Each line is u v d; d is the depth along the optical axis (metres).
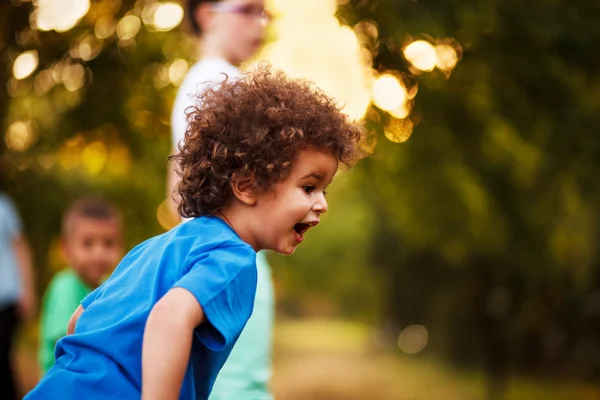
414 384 21.75
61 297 4.73
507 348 19.83
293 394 19.50
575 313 20.41
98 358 2.19
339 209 39.12
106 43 9.13
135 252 2.47
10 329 6.09
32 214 9.84
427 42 7.57
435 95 8.16
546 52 8.08
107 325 2.22
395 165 9.29
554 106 8.44
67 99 9.41
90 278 4.86
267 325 3.57
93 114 9.34
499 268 17.03
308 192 2.38
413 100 8.07
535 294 17.70
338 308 57.50
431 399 18.89
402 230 11.37
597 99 8.58
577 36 7.95
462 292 20.41
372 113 7.82
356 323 51.19
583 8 8.12
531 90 8.38
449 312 23.34
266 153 2.29
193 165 2.39
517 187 9.84
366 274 26.69
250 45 3.94
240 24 3.89
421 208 9.98
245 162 2.31
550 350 22.00
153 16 9.23
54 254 10.91
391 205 10.35
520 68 8.12
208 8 3.91
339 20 7.92
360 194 14.25
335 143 2.36
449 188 9.53
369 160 9.32
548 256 13.34
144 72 9.62
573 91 8.35
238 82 2.45
